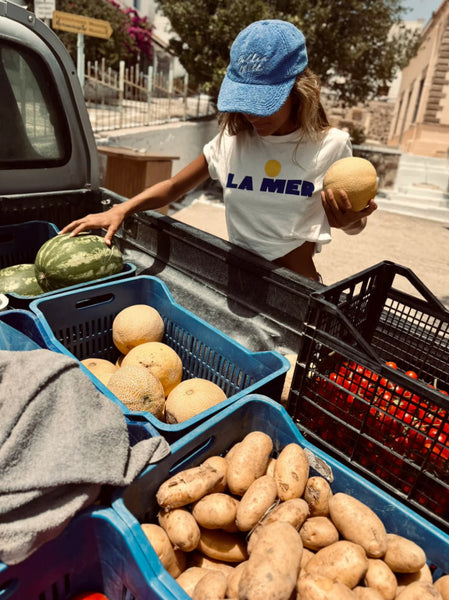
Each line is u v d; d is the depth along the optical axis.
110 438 1.21
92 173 2.97
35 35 2.42
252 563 1.10
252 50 1.72
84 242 2.39
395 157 11.49
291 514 1.27
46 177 2.78
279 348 2.00
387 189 11.73
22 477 1.07
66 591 1.20
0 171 2.56
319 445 1.65
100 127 9.24
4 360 1.23
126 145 8.34
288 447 1.45
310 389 1.57
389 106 16.84
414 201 10.98
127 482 1.16
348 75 11.33
